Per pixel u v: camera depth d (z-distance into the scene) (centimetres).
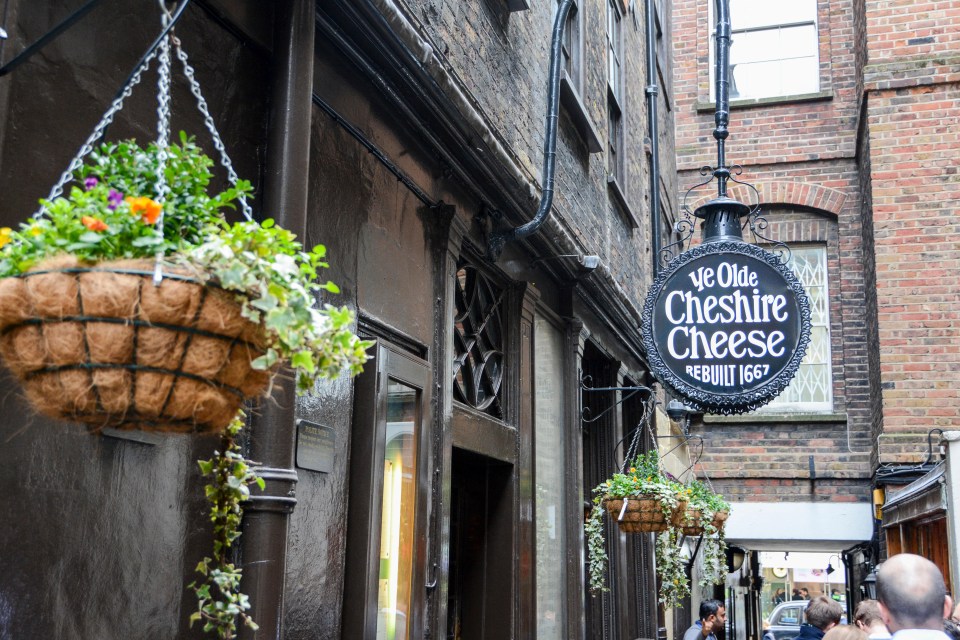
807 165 1278
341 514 390
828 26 1316
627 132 984
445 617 474
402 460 446
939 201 1027
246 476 261
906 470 970
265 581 301
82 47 267
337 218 399
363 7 390
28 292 171
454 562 598
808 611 666
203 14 319
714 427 1250
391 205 452
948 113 1041
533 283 675
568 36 784
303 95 347
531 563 622
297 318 185
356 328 409
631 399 1024
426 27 474
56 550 242
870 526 1178
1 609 226
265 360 181
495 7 584
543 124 679
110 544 260
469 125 490
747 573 1786
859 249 1241
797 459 1217
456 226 514
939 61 1045
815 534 1195
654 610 1001
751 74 1339
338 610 382
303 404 361
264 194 336
